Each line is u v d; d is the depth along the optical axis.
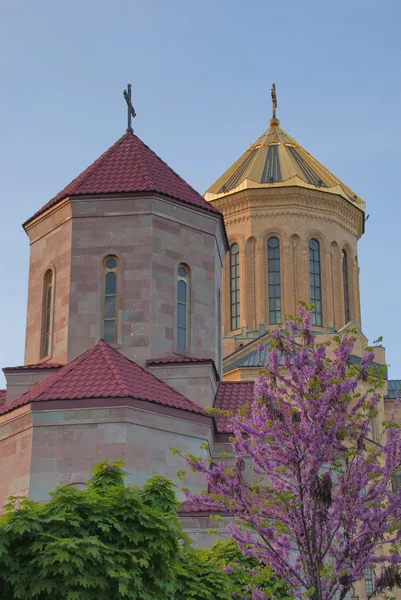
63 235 36.56
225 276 67.19
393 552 24.20
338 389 24.67
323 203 66.88
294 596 25.73
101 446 29.45
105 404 29.78
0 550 19.03
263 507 24.44
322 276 65.75
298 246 65.69
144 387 31.62
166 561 21.11
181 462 30.72
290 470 25.44
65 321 35.28
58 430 29.69
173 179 38.94
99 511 20.23
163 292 35.62
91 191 36.28
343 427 24.55
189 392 33.94
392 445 25.00
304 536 24.14
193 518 29.56
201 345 36.25
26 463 29.52
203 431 31.62
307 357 25.77
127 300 35.28
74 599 18.80
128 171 37.88
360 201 70.56
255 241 66.31
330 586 23.88
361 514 24.05
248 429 24.75
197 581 22.41
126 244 35.91
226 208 67.81
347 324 61.88
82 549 19.27
